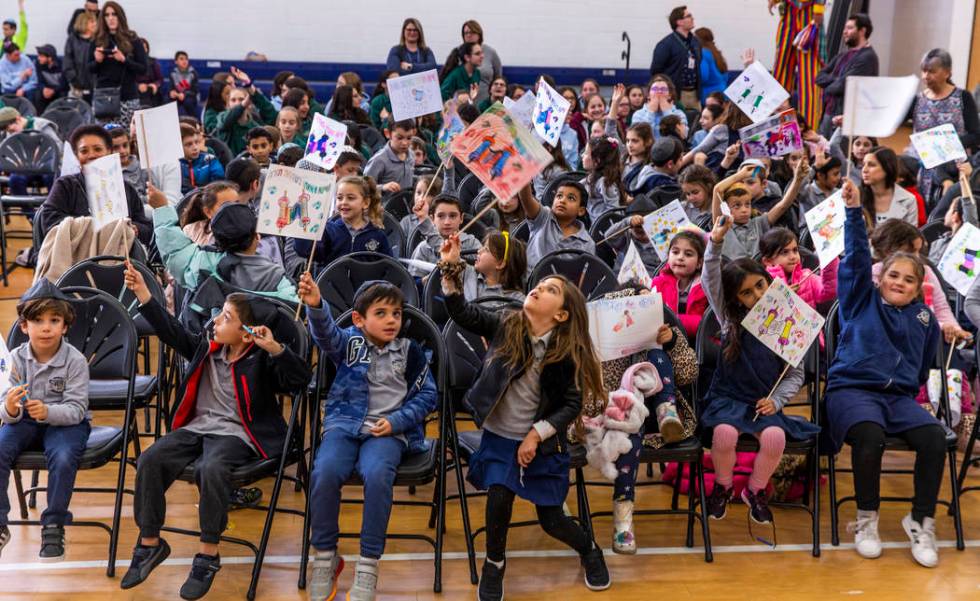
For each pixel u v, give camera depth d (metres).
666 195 6.15
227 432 3.40
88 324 3.80
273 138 7.36
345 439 3.35
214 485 3.25
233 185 4.58
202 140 6.70
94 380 3.93
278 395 4.68
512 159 3.31
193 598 3.25
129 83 10.54
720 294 3.83
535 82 13.18
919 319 3.89
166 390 4.35
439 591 3.38
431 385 3.51
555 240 4.95
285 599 3.32
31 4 12.25
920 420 3.70
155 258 5.43
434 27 13.12
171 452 3.31
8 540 3.38
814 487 3.79
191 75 11.63
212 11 12.73
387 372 3.46
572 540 3.38
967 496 4.23
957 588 3.50
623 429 3.51
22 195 7.68
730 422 3.70
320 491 3.23
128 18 12.59
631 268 4.07
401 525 3.86
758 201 5.80
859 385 3.80
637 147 7.12
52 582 3.38
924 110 7.34
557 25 13.27
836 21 12.80
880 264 4.35
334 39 13.02
